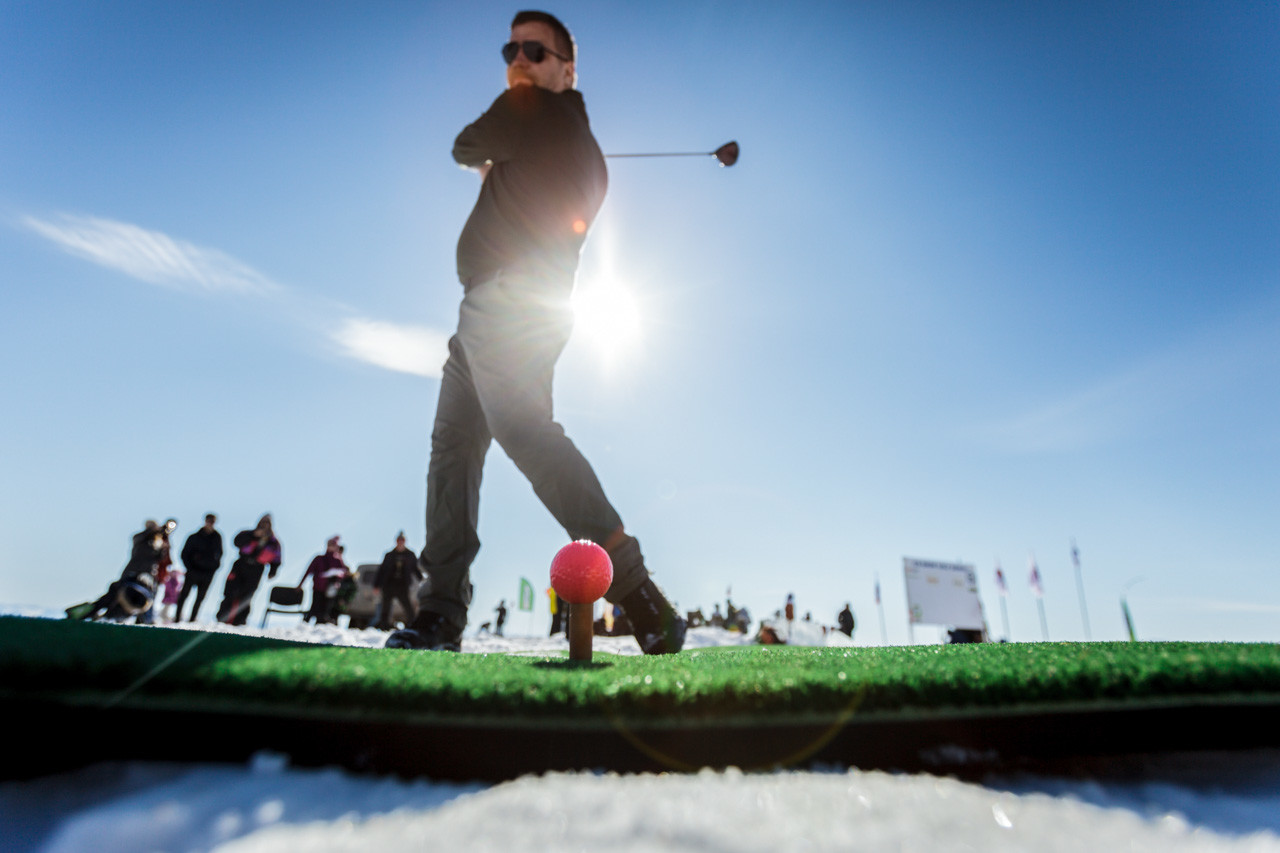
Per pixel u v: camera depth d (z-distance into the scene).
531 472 2.64
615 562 2.53
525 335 2.66
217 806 0.85
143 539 9.87
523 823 0.82
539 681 1.07
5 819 0.83
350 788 0.93
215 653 1.19
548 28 3.05
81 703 0.96
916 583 20.17
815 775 1.00
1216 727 1.12
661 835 0.80
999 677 1.11
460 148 2.92
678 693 1.04
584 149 2.95
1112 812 0.90
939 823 0.85
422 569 2.88
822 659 1.61
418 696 1.00
